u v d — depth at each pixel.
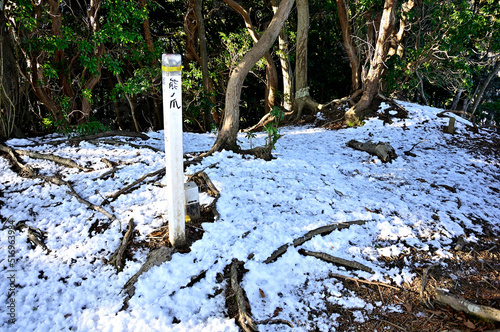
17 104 7.71
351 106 11.72
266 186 5.27
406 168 6.75
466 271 3.70
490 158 7.61
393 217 4.64
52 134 8.12
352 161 7.22
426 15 13.51
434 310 3.15
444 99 20.31
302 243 3.97
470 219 4.76
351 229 4.29
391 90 12.44
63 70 8.79
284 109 14.75
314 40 17.88
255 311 3.07
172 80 3.21
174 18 15.66
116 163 5.95
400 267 3.72
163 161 6.12
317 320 3.03
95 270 3.62
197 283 3.40
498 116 20.00
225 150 6.62
